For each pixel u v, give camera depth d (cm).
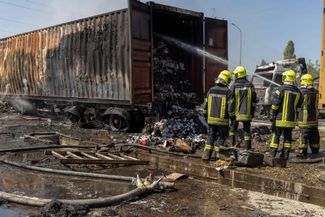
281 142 1005
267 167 711
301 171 682
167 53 1240
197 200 575
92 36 1207
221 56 1270
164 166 784
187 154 813
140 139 963
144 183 606
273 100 751
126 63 1091
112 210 523
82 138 1057
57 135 1112
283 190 598
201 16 1207
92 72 1219
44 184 654
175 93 1197
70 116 1365
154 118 1112
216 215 509
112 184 657
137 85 1055
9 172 733
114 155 841
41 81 1482
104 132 1180
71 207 507
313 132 842
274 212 526
